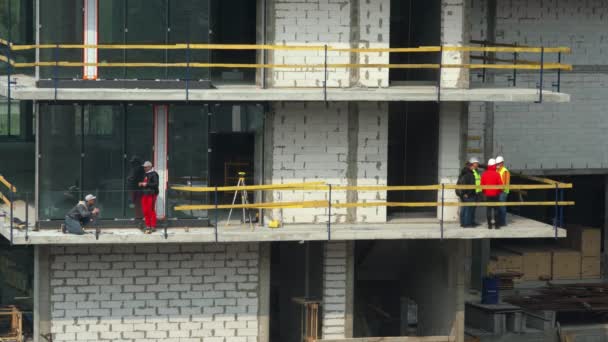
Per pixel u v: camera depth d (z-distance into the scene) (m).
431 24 55.28
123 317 53.75
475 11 66.62
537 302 63.78
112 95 51.03
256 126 53.88
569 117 68.50
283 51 53.50
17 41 59.69
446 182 55.19
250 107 53.62
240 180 54.12
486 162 67.38
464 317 60.22
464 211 54.22
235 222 54.44
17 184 59.91
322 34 53.59
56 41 51.84
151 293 53.84
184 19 52.34
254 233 52.31
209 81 52.69
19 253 59.06
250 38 57.19
